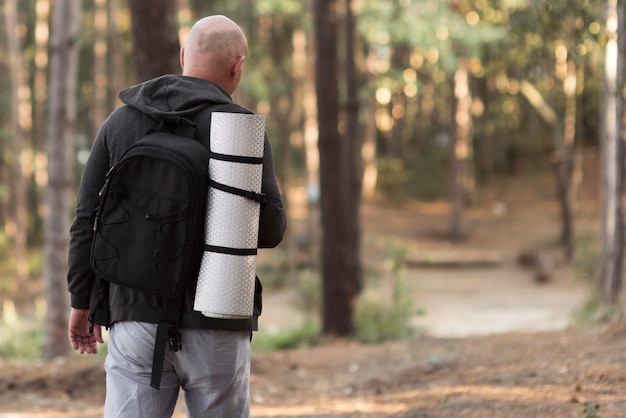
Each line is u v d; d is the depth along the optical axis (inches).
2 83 1221.7
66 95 488.7
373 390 272.7
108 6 1208.2
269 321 764.0
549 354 279.1
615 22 449.4
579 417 187.0
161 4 333.1
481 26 916.6
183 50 117.1
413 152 2140.7
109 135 112.7
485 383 243.8
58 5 486.0
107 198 106.6
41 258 1270.9
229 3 1040.2
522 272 1127.0
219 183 106.7
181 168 104.8
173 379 111.7
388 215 1589.6
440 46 875.4
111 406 109.7
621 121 474.6
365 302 599.5
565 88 1159.6
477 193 1753.2
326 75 548.1
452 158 1402.6
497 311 813.9
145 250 105.0
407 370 289.9
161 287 105.0
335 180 554.6
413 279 1067.3
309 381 316.8
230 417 112.3
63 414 261.0
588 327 395.9
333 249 554.6
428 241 1381.6
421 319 757.3
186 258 104.8
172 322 107.3
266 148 111.8
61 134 489.7
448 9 895.7
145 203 105.4
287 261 1063.0
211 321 108.0
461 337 396.8
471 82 1754.4
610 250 493.4
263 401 277.9
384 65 1133.7
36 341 547.5
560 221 1455.5
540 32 364.2
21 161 1126.4
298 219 1428.4
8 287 1097.4
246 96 1146.7
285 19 1231.5
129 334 108.5
